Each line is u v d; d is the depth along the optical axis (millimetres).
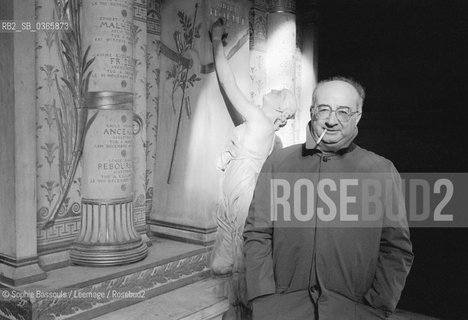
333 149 1590
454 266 4688
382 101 5844
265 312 1559
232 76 3707
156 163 3963
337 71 6094
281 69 4711
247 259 1636
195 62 3721
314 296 1558
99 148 3070
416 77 5590
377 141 5852
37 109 2898
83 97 3102
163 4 3902
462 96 5316
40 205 2939
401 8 5566
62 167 3061
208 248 3613
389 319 3469
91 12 3064
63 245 3072
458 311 3793
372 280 1543
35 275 2682
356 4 5754
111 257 2994
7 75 2598
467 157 5293
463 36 5270
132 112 3252
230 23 3881
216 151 3719
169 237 3830
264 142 3678
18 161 2598
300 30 5578
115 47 3088
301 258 1582
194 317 2887
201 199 3666
